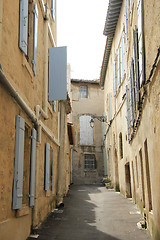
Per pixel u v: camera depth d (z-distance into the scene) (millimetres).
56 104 12312
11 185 5102
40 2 8727
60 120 13320
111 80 19969
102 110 31203
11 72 5219
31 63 7191
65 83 9695
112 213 9969
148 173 7324
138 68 8062
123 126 14562
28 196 6371
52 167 10430
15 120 5410
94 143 30047
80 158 29125
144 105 7078
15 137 5371
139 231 7137
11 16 5242
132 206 11172
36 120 7203
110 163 22094
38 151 7527
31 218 6816
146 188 7332
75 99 30953
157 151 5379
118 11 15547
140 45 7102
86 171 28969
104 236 6754
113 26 17297
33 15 7434
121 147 16406
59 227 7695
